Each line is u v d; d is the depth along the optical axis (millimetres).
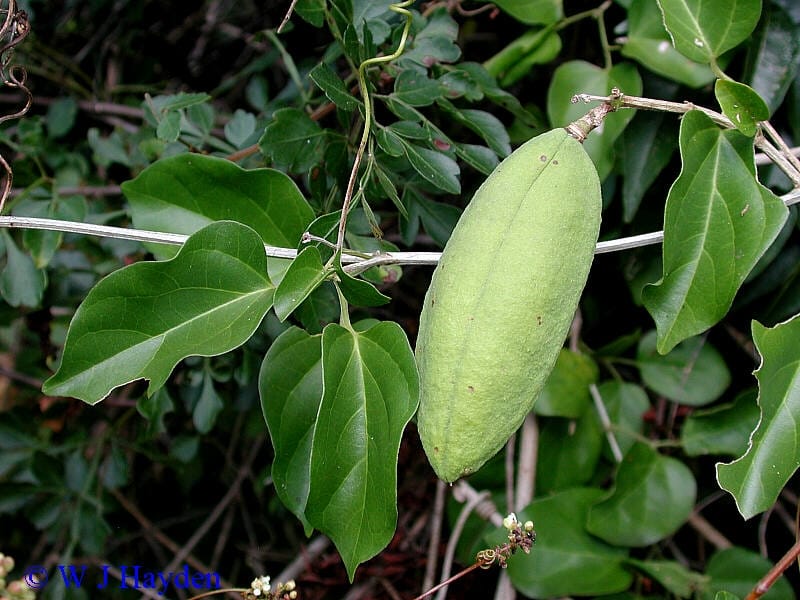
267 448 484
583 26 342
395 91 283
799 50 288
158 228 260
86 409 445
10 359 470
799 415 227
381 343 214
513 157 209
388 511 203
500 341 189
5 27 294
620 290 362
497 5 317
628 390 356
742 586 325
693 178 230
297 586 430
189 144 348
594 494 337
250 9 472
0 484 427
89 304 210
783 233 301
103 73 475
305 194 372
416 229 313
